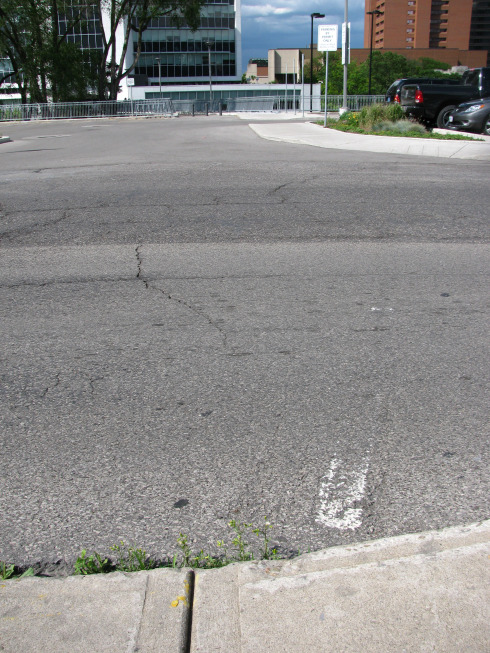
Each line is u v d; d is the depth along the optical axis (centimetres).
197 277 612
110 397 372
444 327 478
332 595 212
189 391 378
